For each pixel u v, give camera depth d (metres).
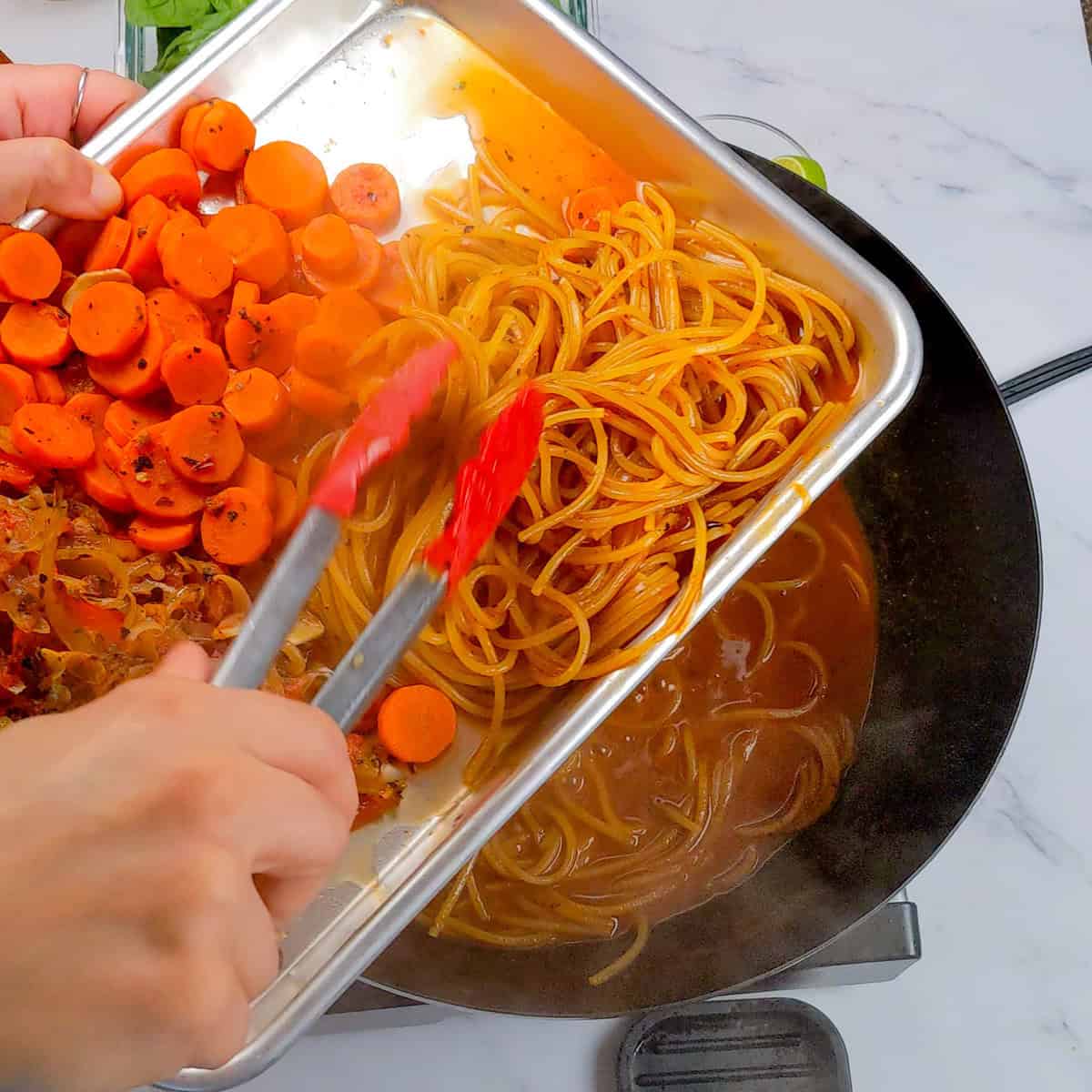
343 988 0.88
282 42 1.18
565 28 1.12
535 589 1.10
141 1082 0.56
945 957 1.29
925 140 1.55
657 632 1.01
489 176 1.24
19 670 0.99
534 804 1.27
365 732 1.10
